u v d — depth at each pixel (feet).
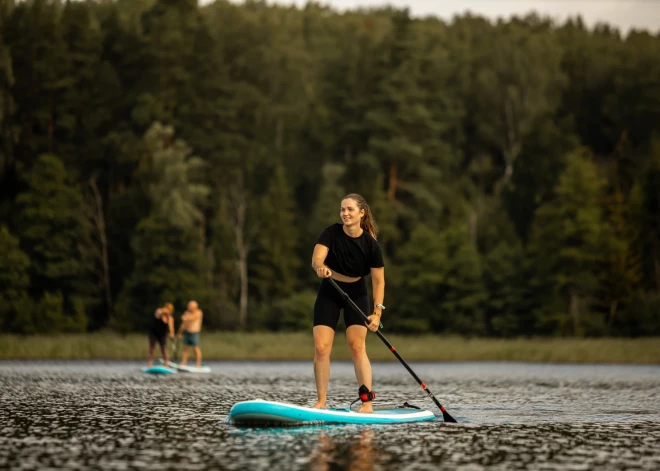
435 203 319.47
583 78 413.80
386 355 163.43
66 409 52.08
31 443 36.73
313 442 36.91
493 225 318.04
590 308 249.96
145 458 32.60
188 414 48.80
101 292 276.21
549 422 45.93
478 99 415.03
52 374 96.58
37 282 258.16
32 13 303.27
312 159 368.48
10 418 46.75
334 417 42.83
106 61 308.81
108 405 54.80
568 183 245.04
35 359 147.33
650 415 49.98
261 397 61.16
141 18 328.90
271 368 120.78
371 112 333.01
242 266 289.53
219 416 47.57
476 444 37.01
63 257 256.73
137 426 42.75
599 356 153.58
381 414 44.34
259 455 33.35
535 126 348.38
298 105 387.96
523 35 503.20
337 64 365.40
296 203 340.18
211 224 284.61
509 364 143.74
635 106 394.11
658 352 157.17
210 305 255.70
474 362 152.97
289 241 298.35
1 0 303.27
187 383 79.82
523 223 321.11
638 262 256.11
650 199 285.02
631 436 40.24
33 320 237.66
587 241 240.12
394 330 265.13
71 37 315.99
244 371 110.01
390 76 334.65
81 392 66.74
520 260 260.42
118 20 322.75
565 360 155.43
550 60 440.04
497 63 417.49
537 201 309.83
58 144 298.35
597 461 32.78
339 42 452.35
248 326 268.82
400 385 81.10
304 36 489.26
